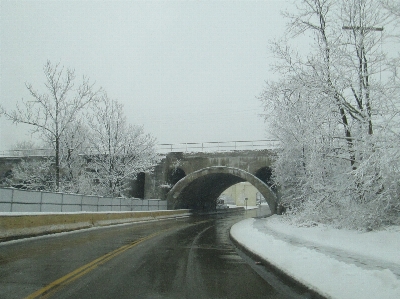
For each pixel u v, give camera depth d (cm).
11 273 759
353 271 736
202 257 1116
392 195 1317
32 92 3091
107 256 1039
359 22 1545
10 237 1412
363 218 1395
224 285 732
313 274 749
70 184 3416
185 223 3030
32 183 3512
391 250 1023
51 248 1186
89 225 2209
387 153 1234
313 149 1662
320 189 1762
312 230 1650
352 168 1572
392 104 1354
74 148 3528
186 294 641
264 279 809
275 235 1555
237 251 1305
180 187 4319
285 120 2181
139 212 3153
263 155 4053
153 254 1130
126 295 615
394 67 1375
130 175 3944
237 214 5800
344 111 1633
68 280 706
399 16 1386
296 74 1780
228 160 4212
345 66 1539
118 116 3834
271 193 3875
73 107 3278
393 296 552
